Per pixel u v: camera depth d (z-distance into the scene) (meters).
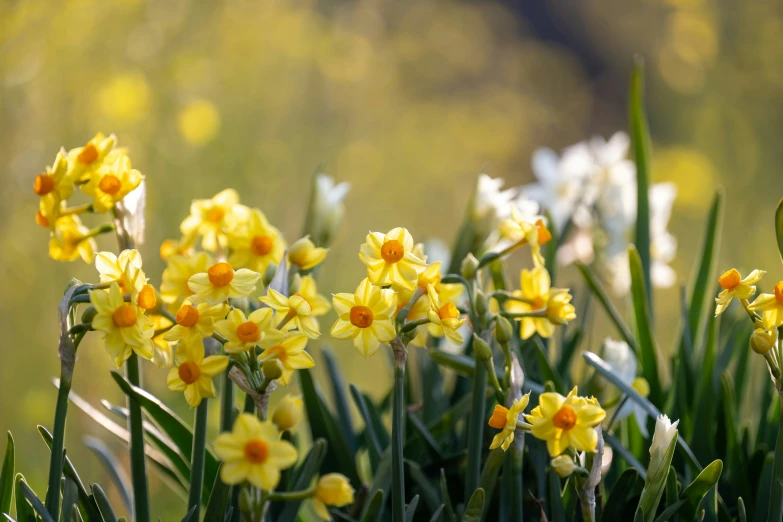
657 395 1.87
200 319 1.63
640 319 1.87
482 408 1.71
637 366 1.95
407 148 7.46
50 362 3.41
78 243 1.73
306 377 1.85
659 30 11.16
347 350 4.29
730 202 5.61
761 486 1.75
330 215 1.89
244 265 1.77
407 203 6.80
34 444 3.19
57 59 3.92
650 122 9.84
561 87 12.93
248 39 5.09
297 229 4.86
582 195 2.28
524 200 1.87
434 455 1.83
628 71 15.05
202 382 1.63
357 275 5.14
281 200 4.79
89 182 1.70
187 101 4.48
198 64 4.70
